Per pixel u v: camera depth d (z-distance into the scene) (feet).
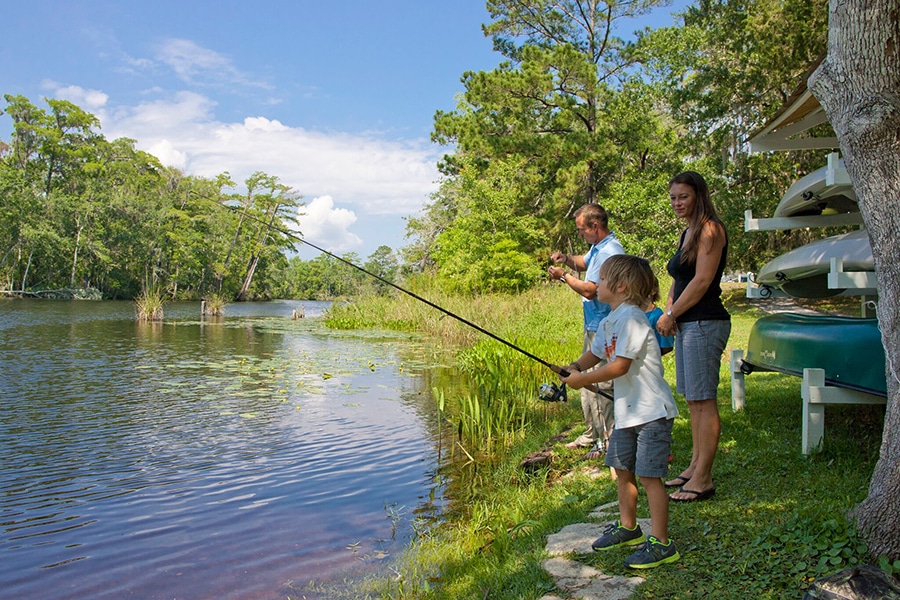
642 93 76.59
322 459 17.60
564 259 14.35
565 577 8.46
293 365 36.52
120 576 10.58
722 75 58.54
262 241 189.98
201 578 10.50
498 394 24.11
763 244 63.72
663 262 59.06
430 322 59.00
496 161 75.82
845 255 16.21
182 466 16.90
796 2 53.42
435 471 16.58
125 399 25.95
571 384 9.10
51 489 15.01
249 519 13.19
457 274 71.00
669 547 8.44
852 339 12.25
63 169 178.91
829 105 8.67
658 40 73.72
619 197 64.13
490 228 72.28
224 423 21.97
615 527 9.24
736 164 61.98
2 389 27.81
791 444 13.14
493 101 74.74
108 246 156.56
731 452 12.85
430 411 24.11
